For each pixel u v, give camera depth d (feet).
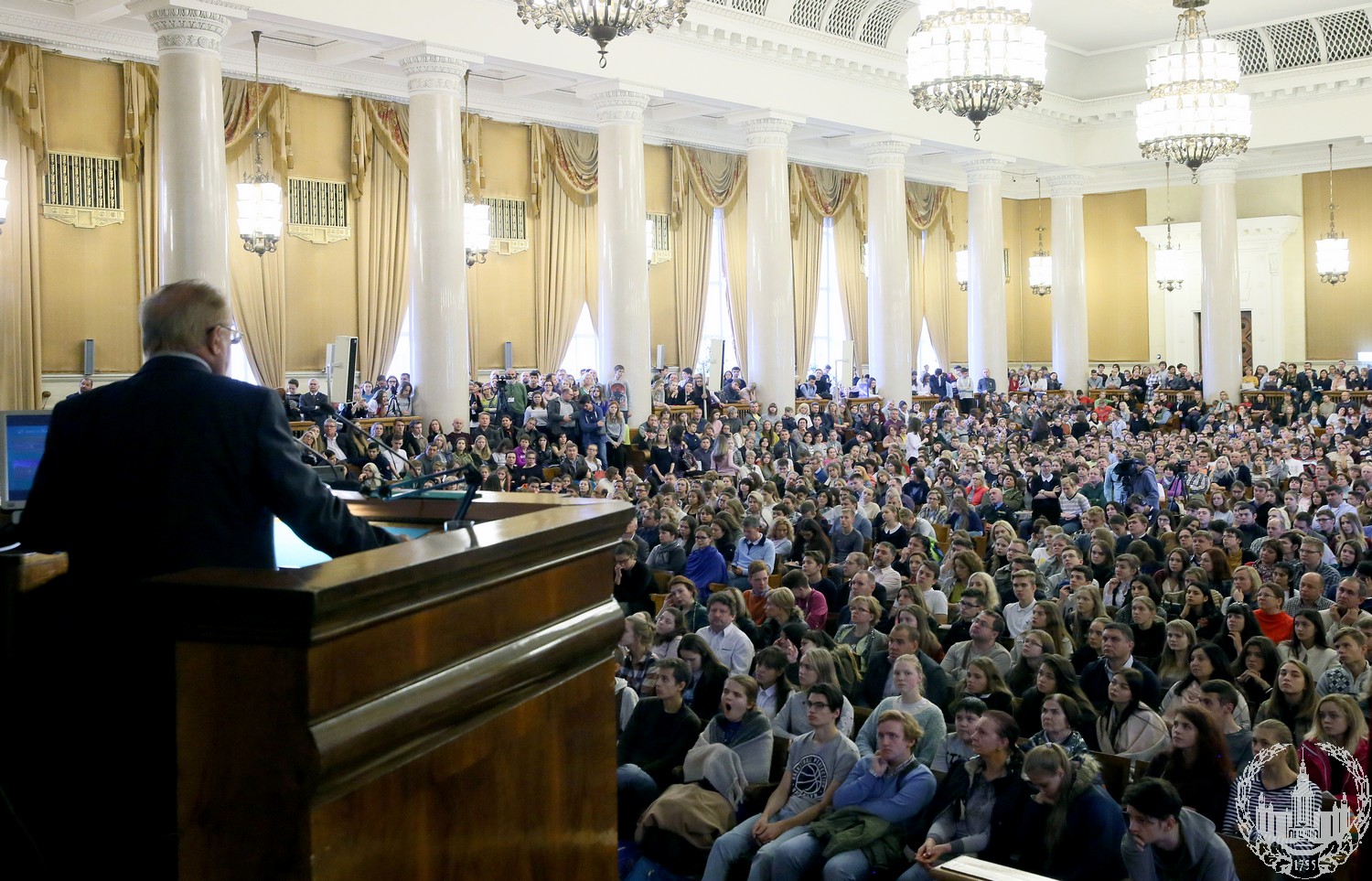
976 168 83.35
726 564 34.24
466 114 66.18
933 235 97.30
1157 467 51.90
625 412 58.95
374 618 4.50
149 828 5.87
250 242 53.67
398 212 64.49
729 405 66.54
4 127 49.98
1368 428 70.18
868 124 72.28
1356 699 16.63
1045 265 97.91
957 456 56.90
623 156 59.21
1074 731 17.81
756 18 63.62
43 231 51.93
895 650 22.02
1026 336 107.65
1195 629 25.30
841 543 37.32
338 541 6.48
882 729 16.92
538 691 5.62
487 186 68.39
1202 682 19.08
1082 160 89.56
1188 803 16.40
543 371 71.72
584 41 56.75
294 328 61.00
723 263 82.53
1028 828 15.46
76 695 6.10
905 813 16.65
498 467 48.37
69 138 52.39
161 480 6.28
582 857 6.04
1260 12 78.02
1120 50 86.38
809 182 86.99
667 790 17.98
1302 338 96.17
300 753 4.20
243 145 57.72
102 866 5.89
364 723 4.41
